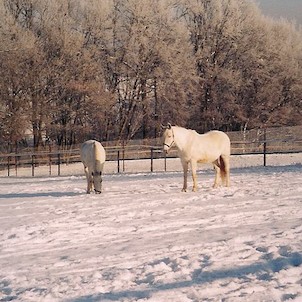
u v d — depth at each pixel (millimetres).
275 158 29844
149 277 6387
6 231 9680
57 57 40156
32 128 40188
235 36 46000
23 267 7211
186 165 14484
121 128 43781
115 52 42938
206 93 45719
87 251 7973
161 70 42031
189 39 47250
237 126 47594
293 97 47719
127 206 12148
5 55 37969
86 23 42312
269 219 9977
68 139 41469
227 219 10117
